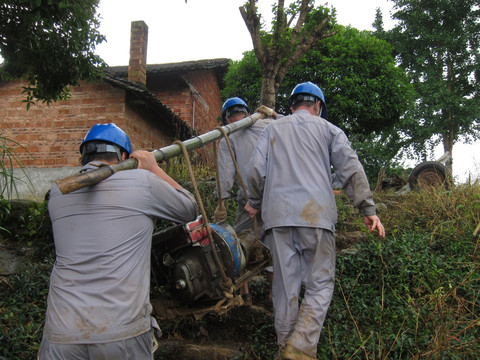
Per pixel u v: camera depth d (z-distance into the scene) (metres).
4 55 4.69
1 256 3.81
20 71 5.04
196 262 2.56
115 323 1.66
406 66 20.88
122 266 1.75
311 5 7.68
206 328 3.26
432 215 4.77
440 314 2.85
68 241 1.79
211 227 2.65
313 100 2.83
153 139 10.26
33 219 4.20
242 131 3.54
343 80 10.54
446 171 6.63
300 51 7.59
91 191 1.83
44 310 3.29
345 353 2.72
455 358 2.58
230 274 2.60
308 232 2.43
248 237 3.04
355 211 5.23
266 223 2.55
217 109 15.88
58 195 1.88
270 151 2.66
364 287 3.56
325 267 2.45
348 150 2.53
